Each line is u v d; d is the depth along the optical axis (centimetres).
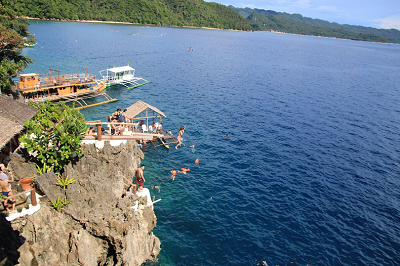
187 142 3769
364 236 2297
